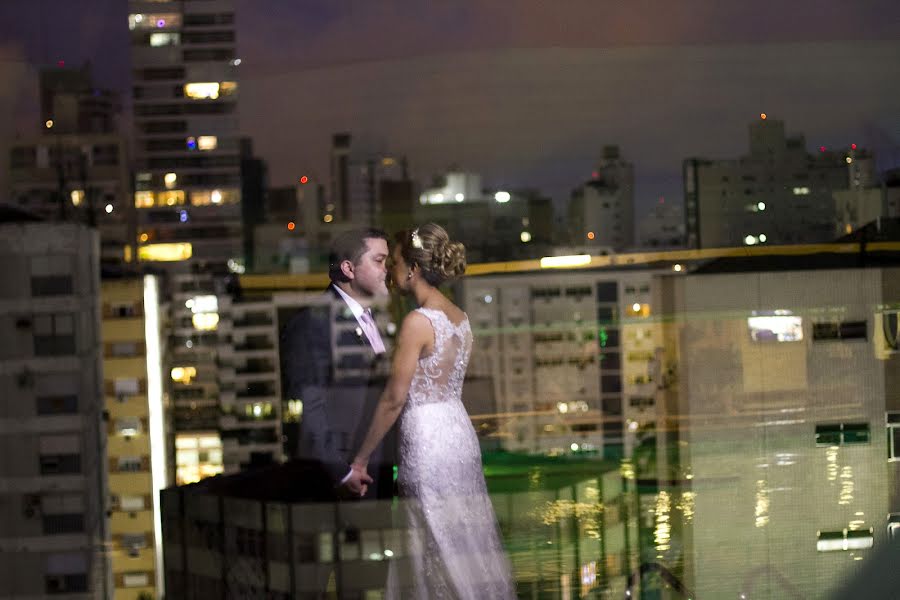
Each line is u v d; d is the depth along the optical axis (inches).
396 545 132.3
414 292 130.0
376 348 129.1
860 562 193.5
